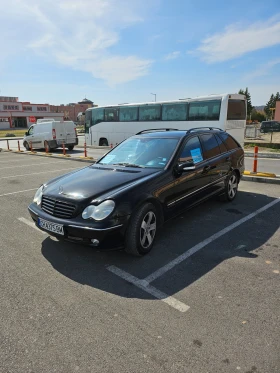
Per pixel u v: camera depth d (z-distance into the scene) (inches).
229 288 119.7
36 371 81.6
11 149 861.8
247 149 787.4
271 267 135.9
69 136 760.3
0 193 294.4
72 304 111.5
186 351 87.4
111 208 134.6
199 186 194.2
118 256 149.8
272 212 213.6
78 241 136.5
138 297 115.3
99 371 81.1
